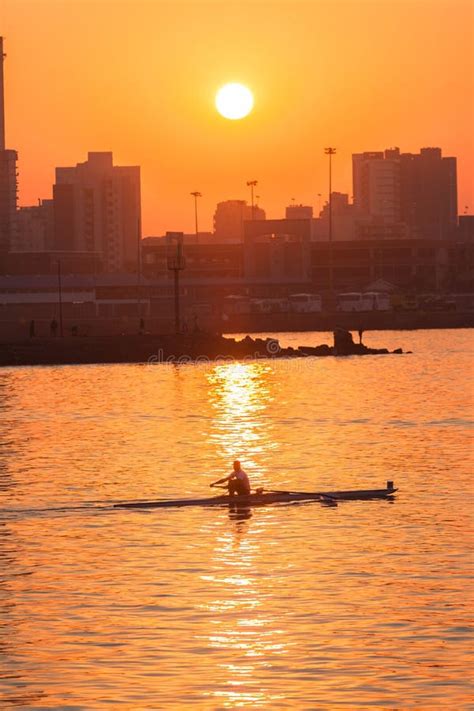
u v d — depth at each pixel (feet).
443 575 269.85
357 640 224.53
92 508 356.38
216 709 191.11
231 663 212.64
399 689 199.31
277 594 256.11
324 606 246.47
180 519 339.16
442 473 417.49
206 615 241.14
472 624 233.35
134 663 213.25
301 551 296.51
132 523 333.21
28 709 192.03
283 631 230.48
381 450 483.10
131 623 236.84
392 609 243.81
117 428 579.07
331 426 579.89
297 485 396.57
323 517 339.16
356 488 389.39
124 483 402.31
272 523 331.98
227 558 289.53
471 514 338.95
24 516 344.69
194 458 465.47
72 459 464.24
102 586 264.31
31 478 414.41
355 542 305.73
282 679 204.33
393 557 287.69
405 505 354.95
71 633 230.89
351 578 268.41
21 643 225.56
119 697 196.75
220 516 342.85
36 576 274.16
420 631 229.45
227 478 365.20
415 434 540.52
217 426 585.22
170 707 192.13
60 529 326.24
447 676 205.05
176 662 213.66
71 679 205.46
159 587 263.08
